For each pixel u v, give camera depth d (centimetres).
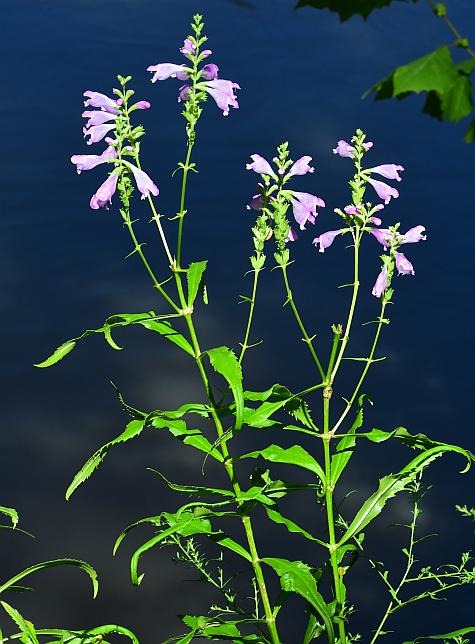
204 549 1042
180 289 364
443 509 1103
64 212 1778
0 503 1123
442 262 1630
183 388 1348
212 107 2098
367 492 1140
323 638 938
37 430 1259
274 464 1198
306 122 2062
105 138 355
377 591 999
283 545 1056
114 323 358
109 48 2400
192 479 1173
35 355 1409
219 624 375
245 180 1856
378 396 1335
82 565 319
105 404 1318
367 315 1498
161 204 1756
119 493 1150
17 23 2503
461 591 990
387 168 348
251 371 1384
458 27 2281
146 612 971
